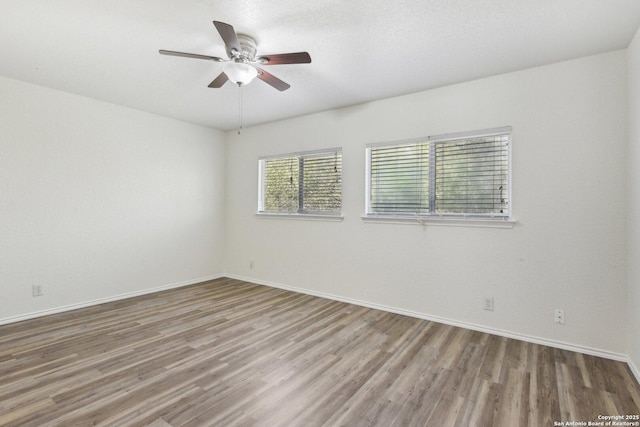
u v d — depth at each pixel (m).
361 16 1.99
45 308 3.23
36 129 3.15
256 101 3.56
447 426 1.64
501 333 2.79
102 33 2.20
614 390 1.96
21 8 1.91
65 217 3.36
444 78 2.90
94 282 3.59
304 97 3.42
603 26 2.06
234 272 4.92
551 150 2.58
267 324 3.03
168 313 3.32
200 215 4.68
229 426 1.62
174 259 4.36
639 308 2.06
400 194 3.40
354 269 3.68
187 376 2.09
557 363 2.29
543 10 1.91
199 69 2.76
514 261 2.74
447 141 3.12
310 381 2.05
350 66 2.67
